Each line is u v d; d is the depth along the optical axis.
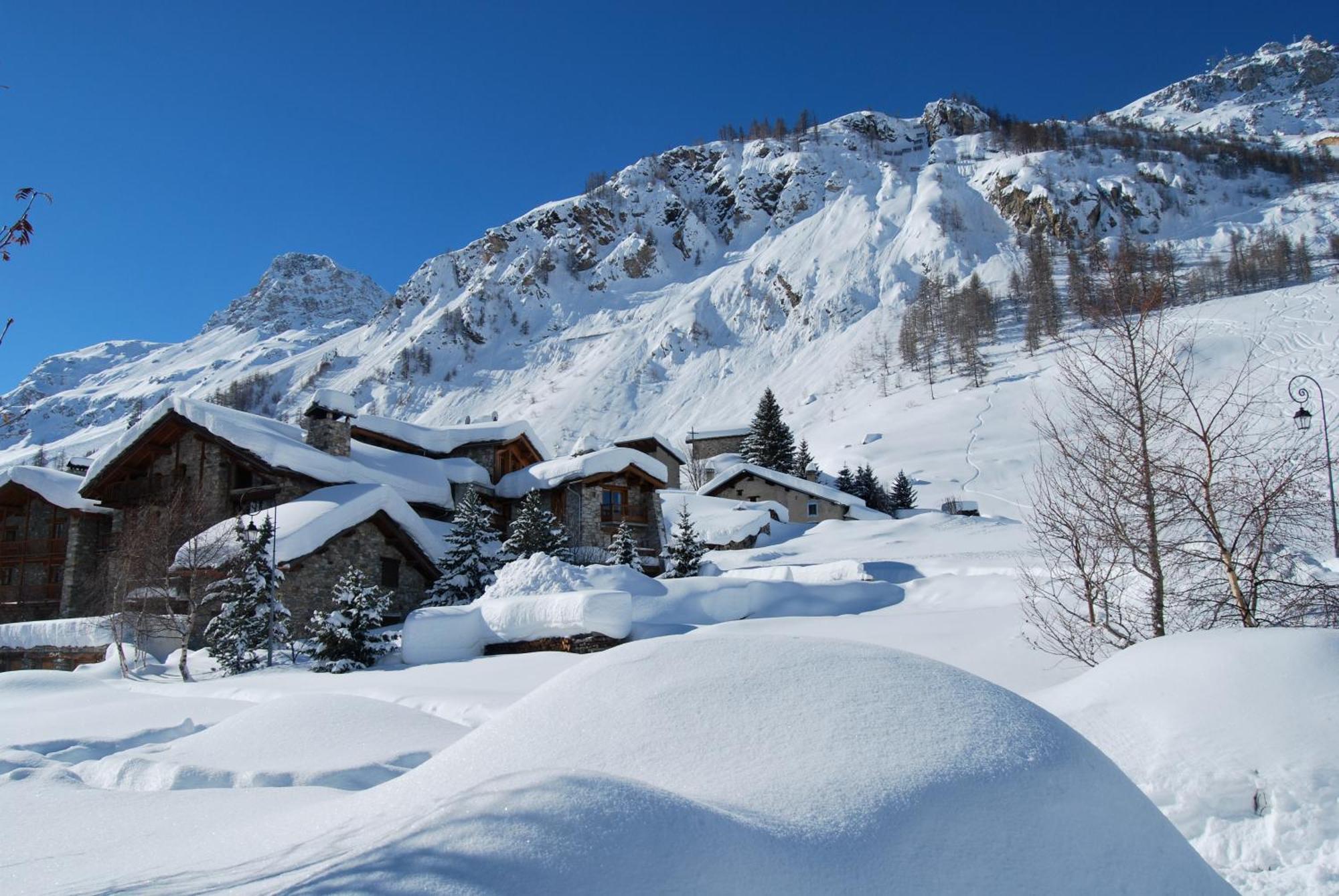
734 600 19.73
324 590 23.75
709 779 3.96
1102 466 10.48
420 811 4.17
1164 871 3.87
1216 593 9.80
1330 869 4.99
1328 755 5.60
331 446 28.78
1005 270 129.50
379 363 168.75
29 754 8.73
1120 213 141.75
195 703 13.18
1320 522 10.18
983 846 3.55
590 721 4.64
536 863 2.97
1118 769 4.42
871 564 23.77
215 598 22.50
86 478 28.73
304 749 7.75
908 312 117.69
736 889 3.04
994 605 17.75
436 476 31.59
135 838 5.35
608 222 195.62
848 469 56.75
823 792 3.69
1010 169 153.50
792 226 180.38
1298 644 6.56
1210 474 9.86
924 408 80.06
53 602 31.12
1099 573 10.72
